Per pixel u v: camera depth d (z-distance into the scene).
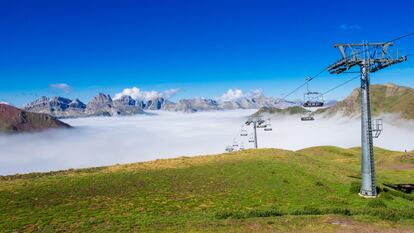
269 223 38.97
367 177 57.41
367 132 57.25
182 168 80.94
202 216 45.75
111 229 39.22
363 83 56.62
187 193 60.25
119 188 63.16
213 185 65.50
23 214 48.12
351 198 56.59
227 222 40.22
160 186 64.69
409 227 37.50
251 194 59.75
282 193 60.34
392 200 56.44
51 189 62.00
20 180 70.81
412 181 90.88
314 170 80.06
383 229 36.78
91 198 56.72
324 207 50.44
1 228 42.22
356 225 38.09
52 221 44.94
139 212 49.62
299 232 36.00
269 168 78.19
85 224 42.75
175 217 45.97
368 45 54.81
